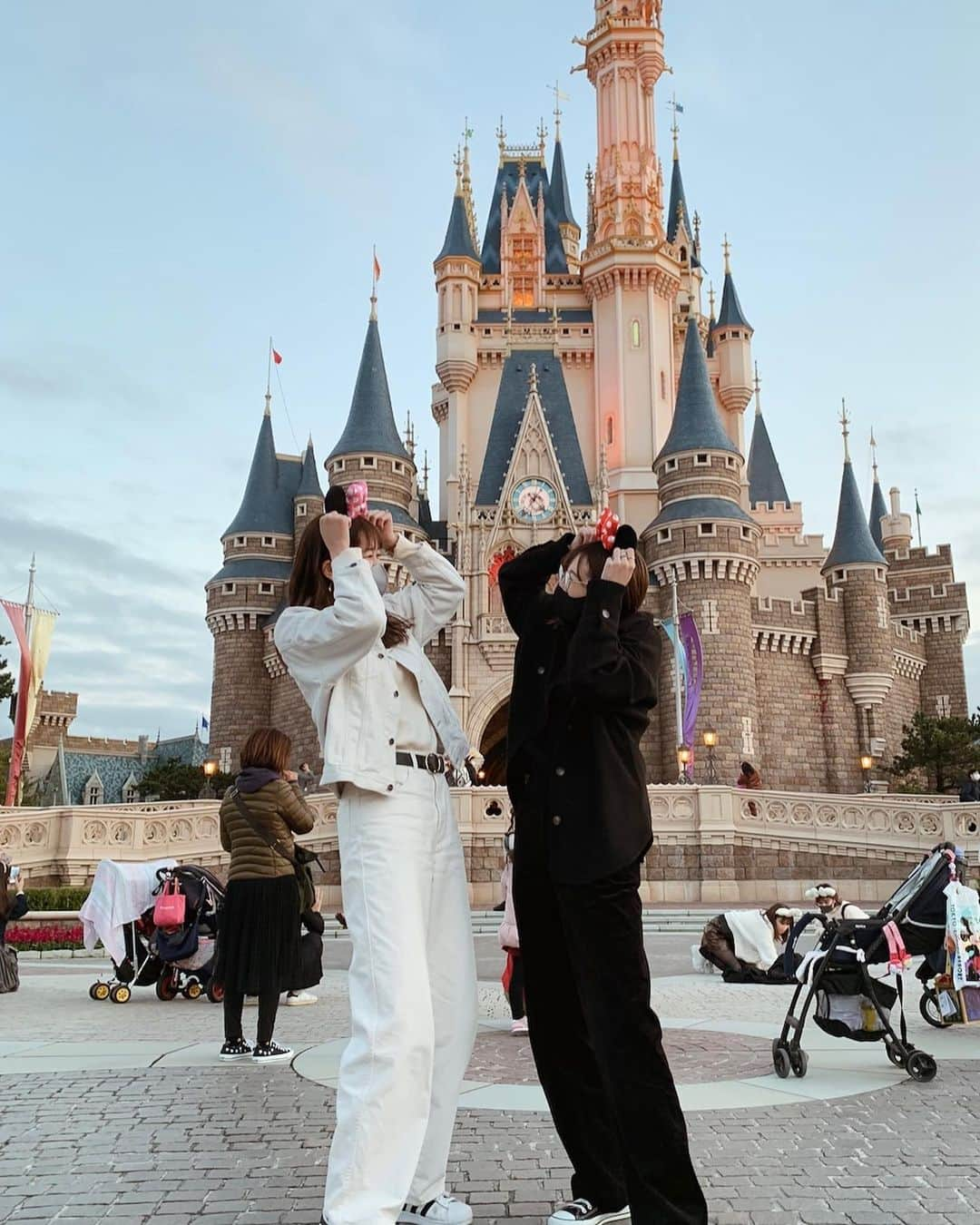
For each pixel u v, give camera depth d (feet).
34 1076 22.59
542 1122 18.62
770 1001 37.01
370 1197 11.28
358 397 189.98
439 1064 13.28
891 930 24.00
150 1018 32.99
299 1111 19.29
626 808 12.85
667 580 175.83
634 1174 11.81
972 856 93.09
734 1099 20.34
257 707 194.29
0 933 41.42
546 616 14.35
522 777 14.16
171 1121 18.54
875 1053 25.73
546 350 214.69
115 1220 13.25
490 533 185.06
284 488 211.61
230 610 194.49
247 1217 13.37
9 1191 14.53
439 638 178.81
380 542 15.05
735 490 178.91
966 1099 20.34
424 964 12.49
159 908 36.32
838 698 184.24
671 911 82.23
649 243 217.97
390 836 12.89
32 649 117.29
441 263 221.87
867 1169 15.47
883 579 189.26
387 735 13.30
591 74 241.35
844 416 197.98
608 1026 12.15
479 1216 13.39
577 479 198.08
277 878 25.14
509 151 260.83
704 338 254.88
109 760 285.64
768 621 179.01
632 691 13.08
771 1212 13.46
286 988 25.32
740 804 99.76
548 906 13.60
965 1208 13.62
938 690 207.82
